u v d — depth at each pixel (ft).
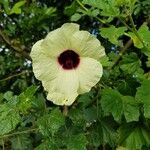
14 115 1.07
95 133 1.13
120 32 1.20
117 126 1.15
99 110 1.14
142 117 1.13
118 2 1.17
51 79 1.04
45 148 1.06
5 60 2.50
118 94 1.12
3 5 1.77
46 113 1.13
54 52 1.04
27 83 2.45
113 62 1.29
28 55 1.79
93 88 1.19
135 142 1.13
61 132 1.08
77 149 1.05
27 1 2.50
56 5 3.18
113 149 1.14
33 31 2.47
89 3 1.18
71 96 1.04
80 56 1.04
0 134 1.06
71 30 1.02
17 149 1.18
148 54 1.16
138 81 1.18
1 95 1.25
